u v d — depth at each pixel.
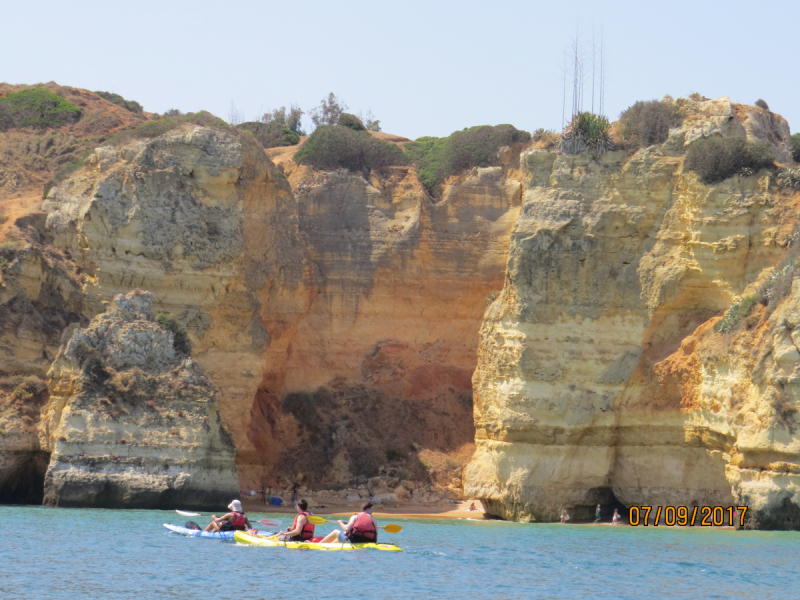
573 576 31.25
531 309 51.66
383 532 42.62
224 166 56.59
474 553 35.72
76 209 54.38
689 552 37.00
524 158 54.66
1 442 46.62
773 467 43.38
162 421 46.62
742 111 55.59
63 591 26.33
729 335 47.12
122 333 48.59
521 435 50.84
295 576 29.22
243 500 54.56
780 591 29.33
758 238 49.81
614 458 50.97
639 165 52.62
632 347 51.03
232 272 56.06
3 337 48.81
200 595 26.33
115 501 44.91
